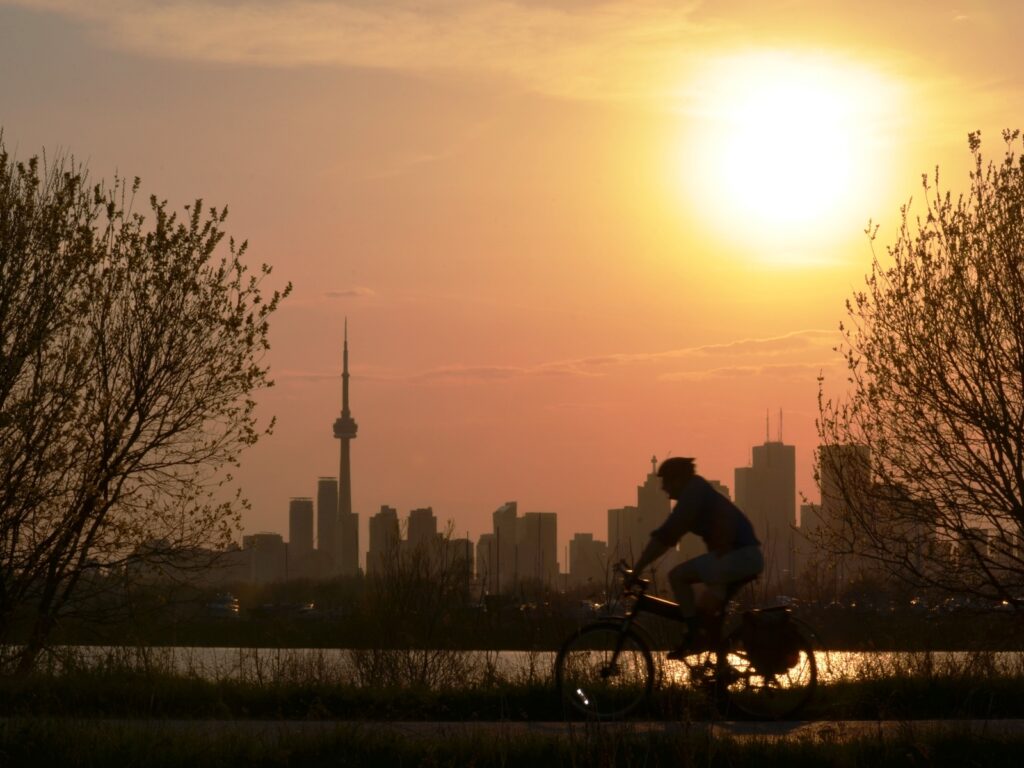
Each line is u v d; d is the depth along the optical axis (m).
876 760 9.25
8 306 18.48
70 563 19.03
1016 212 20.06
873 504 20.59
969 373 20.11
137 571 19.30
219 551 19.66
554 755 9.25
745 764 9.09
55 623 18.55
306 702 12.09
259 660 14.37
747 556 11.42
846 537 20.78
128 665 14.23
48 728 9.66
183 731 9.84
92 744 9.28
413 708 11.84
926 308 20.27
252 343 19.88
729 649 11.55
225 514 19.69
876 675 13.30
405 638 16.19
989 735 9.68
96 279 19.05
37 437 18.23
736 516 11.48
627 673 11.70
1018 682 12.91
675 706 11.09
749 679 11.50
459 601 17.84
